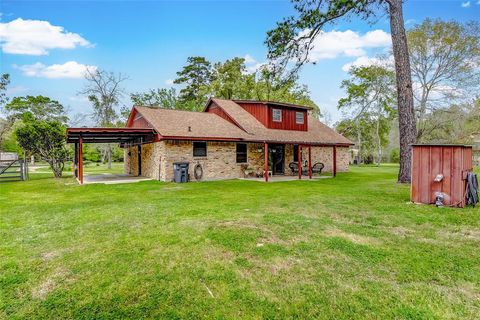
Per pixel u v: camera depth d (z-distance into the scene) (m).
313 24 10.55
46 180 14.20
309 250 3.78
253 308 2.51
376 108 31.73
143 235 4.50
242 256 3.62
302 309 2.48
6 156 30.88
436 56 22.48
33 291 2.83
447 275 3.06
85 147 34.25
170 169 13.02
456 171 6.44
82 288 2.87
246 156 15.56
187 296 2.71
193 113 17.03
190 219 5.50
